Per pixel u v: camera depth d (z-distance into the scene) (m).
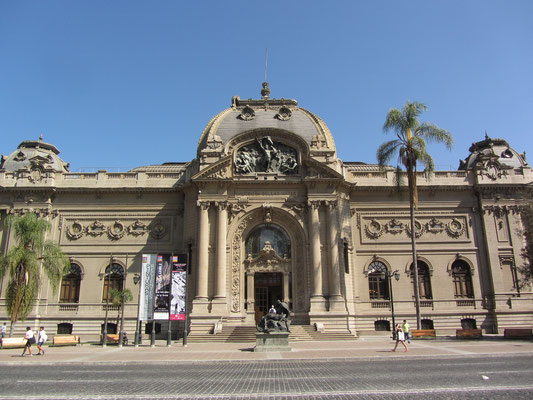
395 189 55.59
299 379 18.80
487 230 54.44
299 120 56.09
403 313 52.53
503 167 56.06
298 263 51.19
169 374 21.27
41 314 51.53
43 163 55.72
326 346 36.50
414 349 32.47
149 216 55.22
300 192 52.19
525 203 49.16
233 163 52.88
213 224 50.44
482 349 31.50
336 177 51.16
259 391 15.88
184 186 53.22
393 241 54.88
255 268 51.50
